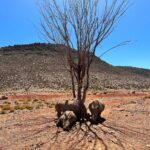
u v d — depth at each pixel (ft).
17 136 40.60
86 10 48.83
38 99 112.57
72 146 35.14
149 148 34.60
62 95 143.54
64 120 43.98
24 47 554.05
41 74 362.74
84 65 50.31
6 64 437.99
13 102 100.27
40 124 47.55
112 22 49.19
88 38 49.47
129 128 44.34
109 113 58.13
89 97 124.67
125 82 384.27
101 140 37.35
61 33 50.26
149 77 600.80
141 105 70.54
